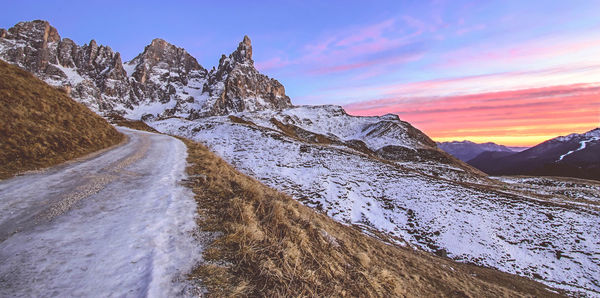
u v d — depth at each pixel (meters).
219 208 7.73
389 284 7.23
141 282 4.02
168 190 9.27
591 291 18.52
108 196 8.28
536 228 26.02
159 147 22.19
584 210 30.39
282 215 7.79
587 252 22.91
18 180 9.13
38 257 4.46
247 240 5.81
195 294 3.88
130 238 5.41
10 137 12.13
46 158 12.28
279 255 5.59
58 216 6.40
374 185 34.62
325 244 7.57
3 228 5.51
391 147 94.81
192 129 61.59
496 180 69.94
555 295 16.19
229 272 4.65
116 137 23.67
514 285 16.36
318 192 30.36
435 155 88.56
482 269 19.27
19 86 17.16
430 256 19.45
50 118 16.80
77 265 4.32
